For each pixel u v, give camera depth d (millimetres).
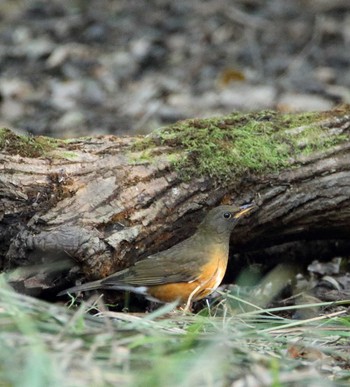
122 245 10602
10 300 8281
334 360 9023
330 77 21359
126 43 23328
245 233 11867
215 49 23016
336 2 24984
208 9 24859
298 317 11477
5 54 22781
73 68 22000
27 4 25734
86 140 11250
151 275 10844
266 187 11562
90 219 10469
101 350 7820
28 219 10438
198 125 11727
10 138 10797
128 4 25453
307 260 12852
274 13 24719
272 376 7535
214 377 7430
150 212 10891
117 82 21453
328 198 11688
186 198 11148
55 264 10289
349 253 12984
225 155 11367
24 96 20734
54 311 8328
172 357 7742
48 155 10789
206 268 11055
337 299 11914
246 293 12383
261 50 22922
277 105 19469
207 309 11344
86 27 24078
